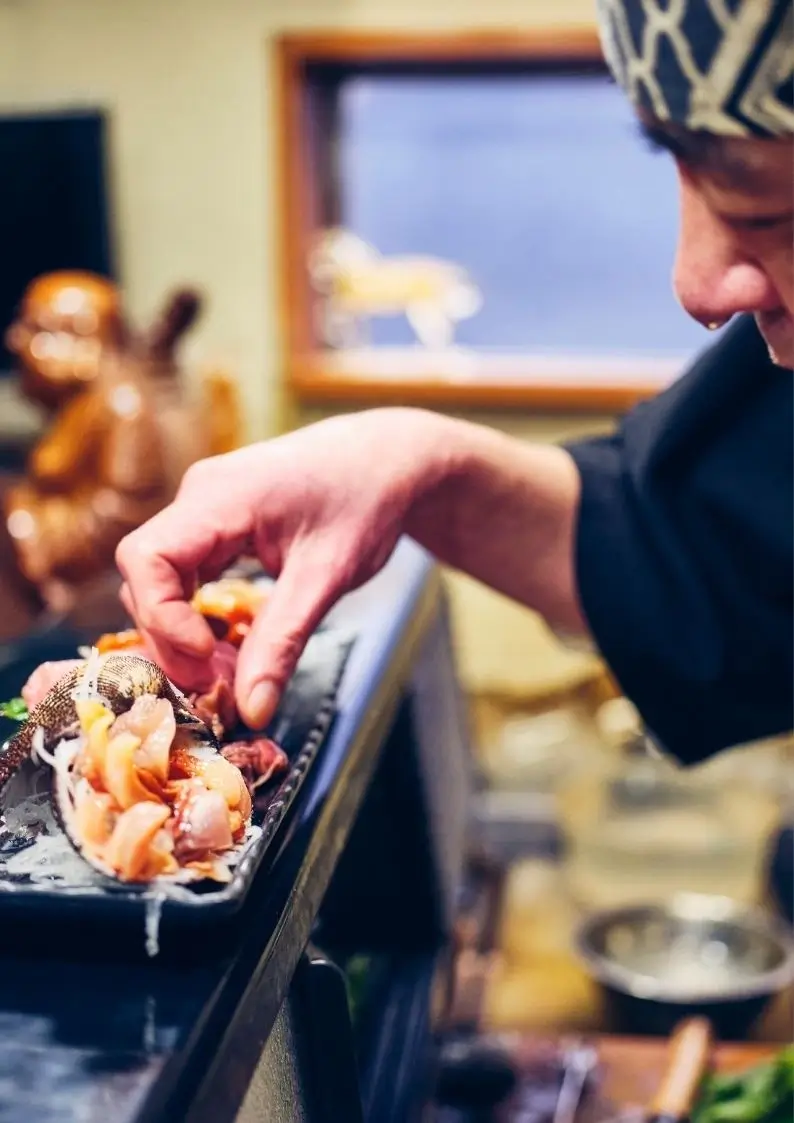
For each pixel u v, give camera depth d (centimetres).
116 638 62
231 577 82
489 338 267
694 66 43
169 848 44
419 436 75
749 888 192
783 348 54
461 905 153
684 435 90
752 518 89
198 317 227
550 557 90
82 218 258
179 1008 41
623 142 257
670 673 93
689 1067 111
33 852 46
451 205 265
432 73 255
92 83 255
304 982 51
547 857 216
